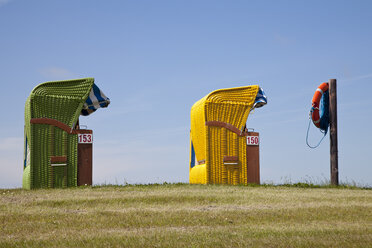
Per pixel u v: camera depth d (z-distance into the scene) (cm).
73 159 1622
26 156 1839
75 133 1628
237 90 1728
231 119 1716
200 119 1753
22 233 787
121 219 899
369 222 854
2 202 1162
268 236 700
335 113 1794
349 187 1661
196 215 932
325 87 1817
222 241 666
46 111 1605
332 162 1781
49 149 1599
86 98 1633
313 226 803
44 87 1608
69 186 1609
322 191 1428
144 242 670
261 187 1551
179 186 1555
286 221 869
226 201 1152
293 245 631
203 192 1326
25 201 1170
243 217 908
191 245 645
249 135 1727
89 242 685
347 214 938
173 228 803
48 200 1163
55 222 879
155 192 1335
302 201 1152
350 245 626
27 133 1700
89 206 1098
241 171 1706
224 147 1698
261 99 1744
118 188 1504
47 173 1592
